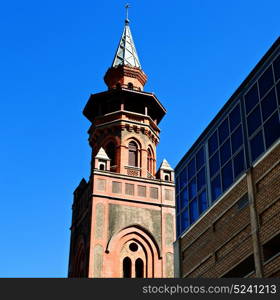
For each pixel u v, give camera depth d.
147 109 51.53
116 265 41.22
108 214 43.06
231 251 22.53
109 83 54.41
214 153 25.50
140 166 47.59
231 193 23.30
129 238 42.84
